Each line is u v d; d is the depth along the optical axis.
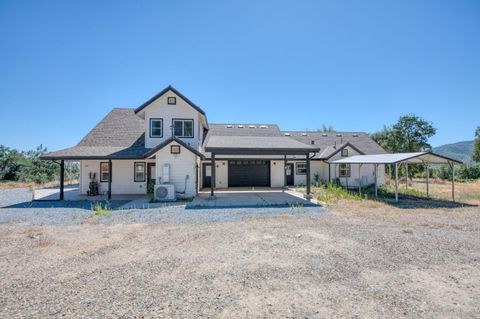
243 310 3.25
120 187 17.06
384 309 3.26
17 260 5.17
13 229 7.82
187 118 17.00
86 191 16.91
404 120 34.31
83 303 3.47
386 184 23.84
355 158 18.67
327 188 18.58
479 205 12.36
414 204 12.62
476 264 4.86
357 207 11.76
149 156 14.62
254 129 24.42
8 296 3.69
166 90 16.73
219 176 21.48
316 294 3.67
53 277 4.34
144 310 3.27
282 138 19.27
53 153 15.10
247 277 4.26
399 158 13.91
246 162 22.00
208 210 11.06
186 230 7.57
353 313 3.17
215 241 6.40
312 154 22.80
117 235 7.05
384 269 4.59
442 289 3.83
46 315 3.19
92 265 4.87
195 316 3.12
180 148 15.11
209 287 3.91
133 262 5.01
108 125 19.06
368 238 6.63
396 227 7.89
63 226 8.21
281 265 4.78
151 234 7.14
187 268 4.68
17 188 22.67
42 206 12.40
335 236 6.82
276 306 3.34
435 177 31.70
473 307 3.33
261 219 9.13
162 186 14.06
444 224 8.34
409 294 3.67
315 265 4.78
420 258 5.16
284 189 19.86
